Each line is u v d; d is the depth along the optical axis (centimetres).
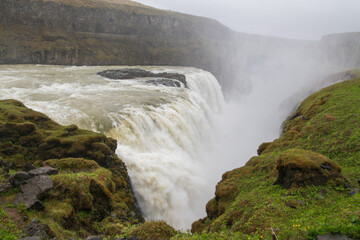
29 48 5241
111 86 3753
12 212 964
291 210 1065
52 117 2305
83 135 1906
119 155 2067
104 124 2338
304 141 1923
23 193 1059
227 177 1834
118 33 6881
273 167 1681
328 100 2566
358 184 1224
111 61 6325
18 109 2056
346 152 1602
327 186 1189
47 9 5747
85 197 1227
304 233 774
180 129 2939
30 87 3306
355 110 2114
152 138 2588
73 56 5806
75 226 1082
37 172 1198
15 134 1756
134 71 4588
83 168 1552
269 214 1062
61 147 1788
